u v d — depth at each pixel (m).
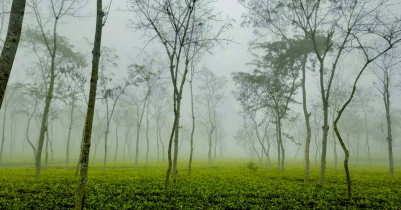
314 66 24.58
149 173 23.78
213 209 10.41
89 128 8.08
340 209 10.52
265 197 13.01
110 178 18.95
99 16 8.59
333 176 22.30
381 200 12.36
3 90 6.27
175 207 10.75
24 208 9.97
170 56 14.41
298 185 16.66
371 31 13.44
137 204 10.87
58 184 15.53
